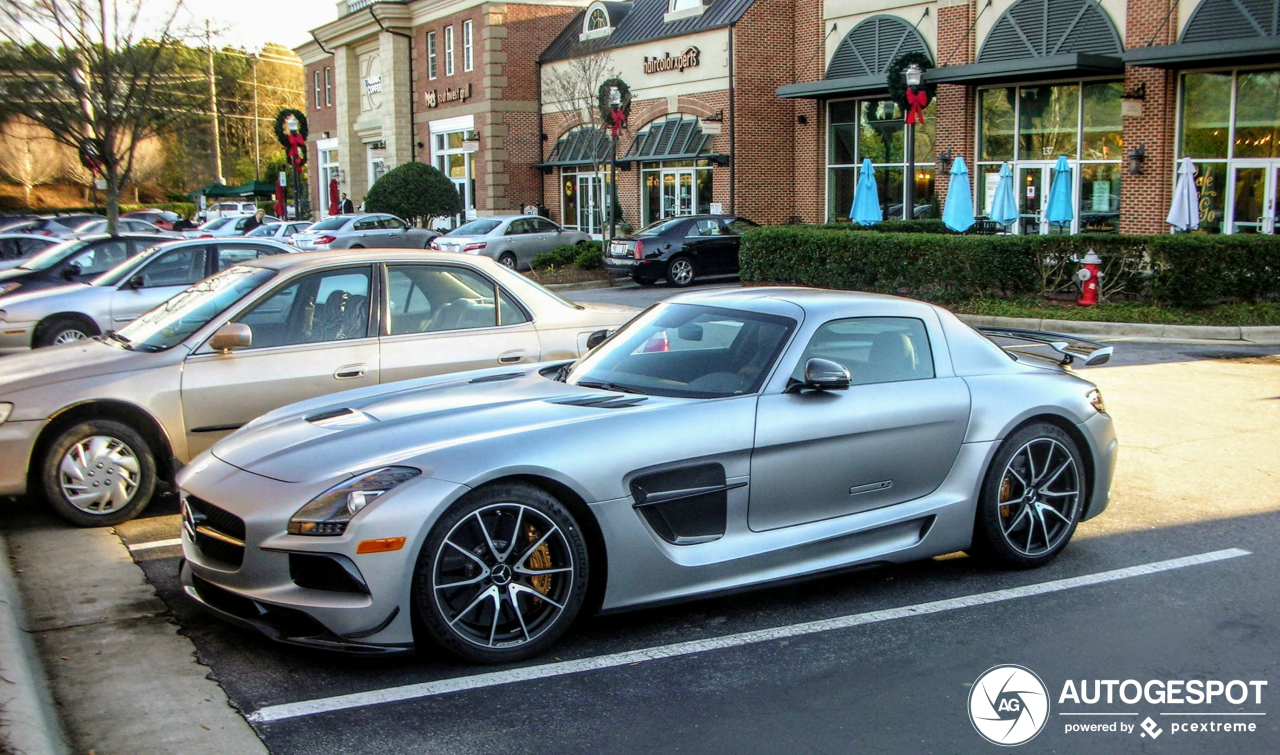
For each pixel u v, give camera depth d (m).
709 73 29.84
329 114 53.62
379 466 4.17
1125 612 4.90
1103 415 5.76
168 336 6.55
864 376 5.13
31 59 17.64
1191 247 14.97
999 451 5.36
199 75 20.73
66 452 6.12
